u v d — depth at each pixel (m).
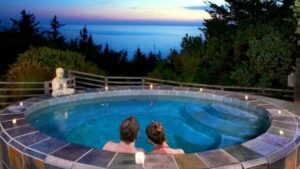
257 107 6.55
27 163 3.99
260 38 11.95
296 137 4.52
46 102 7.01
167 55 15.75
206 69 13.90
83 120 7.55
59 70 7.62
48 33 31.52
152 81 13.16
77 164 3.55
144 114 8.18
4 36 25.62
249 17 16.42
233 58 12.94
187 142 6.59
